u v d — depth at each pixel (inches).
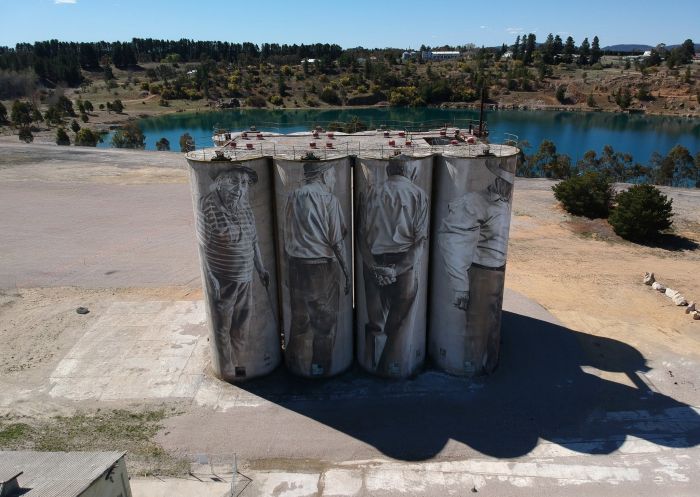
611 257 1588.3
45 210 1987.0
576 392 969.5
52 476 623.8
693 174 3088.1
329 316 954.1
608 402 943.7
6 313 1238.9
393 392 965.8
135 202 2095.2
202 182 872.9
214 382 989.8
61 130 3769.7
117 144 3789.4
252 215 899.4
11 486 594.9
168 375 1007.0
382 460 810.8
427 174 901.8
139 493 740.7
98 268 1499.8
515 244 1680.6
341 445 839.7
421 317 992.2
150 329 1167.0
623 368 1045.2
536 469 793.6
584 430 875.4
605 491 752.3
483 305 959.6
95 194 2187.5
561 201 2012.8
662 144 4527.6
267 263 948.6
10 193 2177.7
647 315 1254.9
